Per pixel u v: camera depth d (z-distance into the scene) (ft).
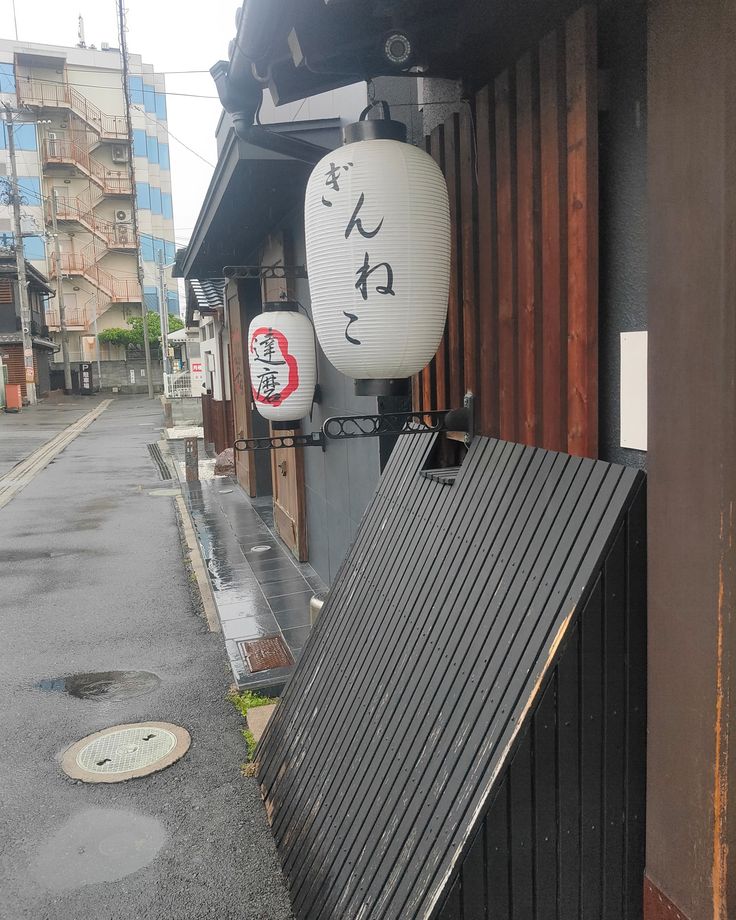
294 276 24.38
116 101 161.17
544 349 9.74
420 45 10.59
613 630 7.75
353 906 8.73
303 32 9.68
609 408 9.21
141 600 26.03
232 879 11.55
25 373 132.87
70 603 25.95
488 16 10.18
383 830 8.98
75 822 13.20
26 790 14.29
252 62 11.04
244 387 42.42
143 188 165.37
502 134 10.46
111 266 169.68
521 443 10.47
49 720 17.17
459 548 10.58
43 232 148.15
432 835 8.02
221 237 30.37
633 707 7.93
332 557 24.90
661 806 7.49
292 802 12.07
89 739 16.20
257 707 17.28
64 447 72.69
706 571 6.63
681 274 6.70
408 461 13.97
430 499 12.26
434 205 9.75
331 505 24.72
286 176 20.77
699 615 6.75
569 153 8.91
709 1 6.10
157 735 16.30
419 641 10.49
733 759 6.63
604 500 7.98
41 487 50.37
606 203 9.03
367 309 9.70
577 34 8.58
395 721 10.03
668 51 6.63
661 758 7.44
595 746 7.82
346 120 16.58
